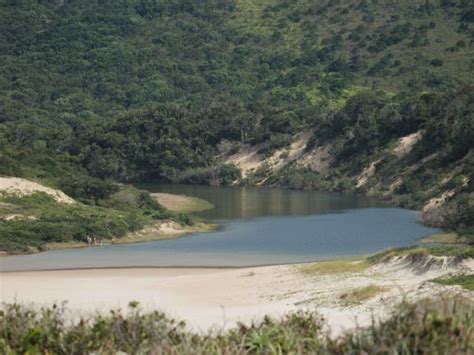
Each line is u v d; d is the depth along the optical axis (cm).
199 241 8112
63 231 7831
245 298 4681
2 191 8919
